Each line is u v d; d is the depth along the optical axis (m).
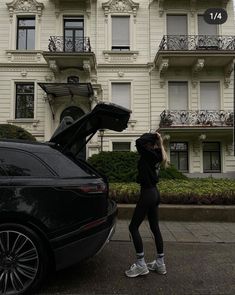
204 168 20.45
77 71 20.62
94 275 4.85
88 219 4.29
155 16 21.20
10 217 4.15
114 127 5.98
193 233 7.70
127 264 5.36
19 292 4.08
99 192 4.41
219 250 6.32
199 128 19.31
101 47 21.09
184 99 20.86
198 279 4.75
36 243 4.14
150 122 20.55
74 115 20.58
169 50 19.39
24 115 20.66
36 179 4.29
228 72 20.44
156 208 4.93
